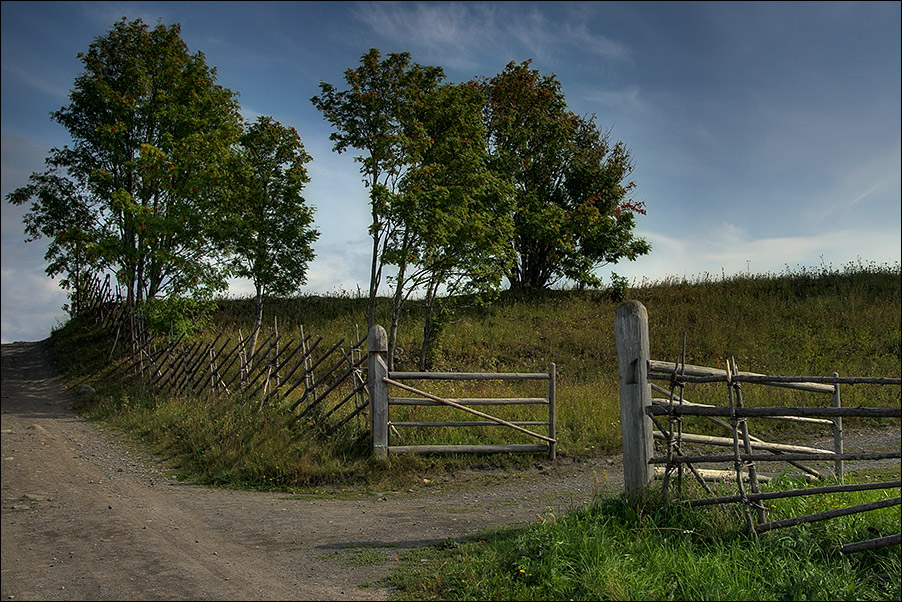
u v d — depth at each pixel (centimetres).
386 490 855
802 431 1292
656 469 626
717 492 633
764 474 812
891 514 590
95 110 1923
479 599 429
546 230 2344
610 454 1067
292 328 2025
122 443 1144
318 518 693
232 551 561
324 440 985
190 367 1445
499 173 2152
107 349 2053
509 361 1908
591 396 1336
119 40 1948
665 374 605
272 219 1742
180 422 1166
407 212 1562
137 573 498
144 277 1889
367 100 1630
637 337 615
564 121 2491
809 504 613
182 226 1731
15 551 554
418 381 1465
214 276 1795
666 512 564
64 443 1129
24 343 2569
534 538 500
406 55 1680
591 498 782
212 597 448
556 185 2589
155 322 1673
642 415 609
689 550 493
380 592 456
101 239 1717
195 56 1995
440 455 977
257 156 1755
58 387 1812
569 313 2275
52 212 1981
